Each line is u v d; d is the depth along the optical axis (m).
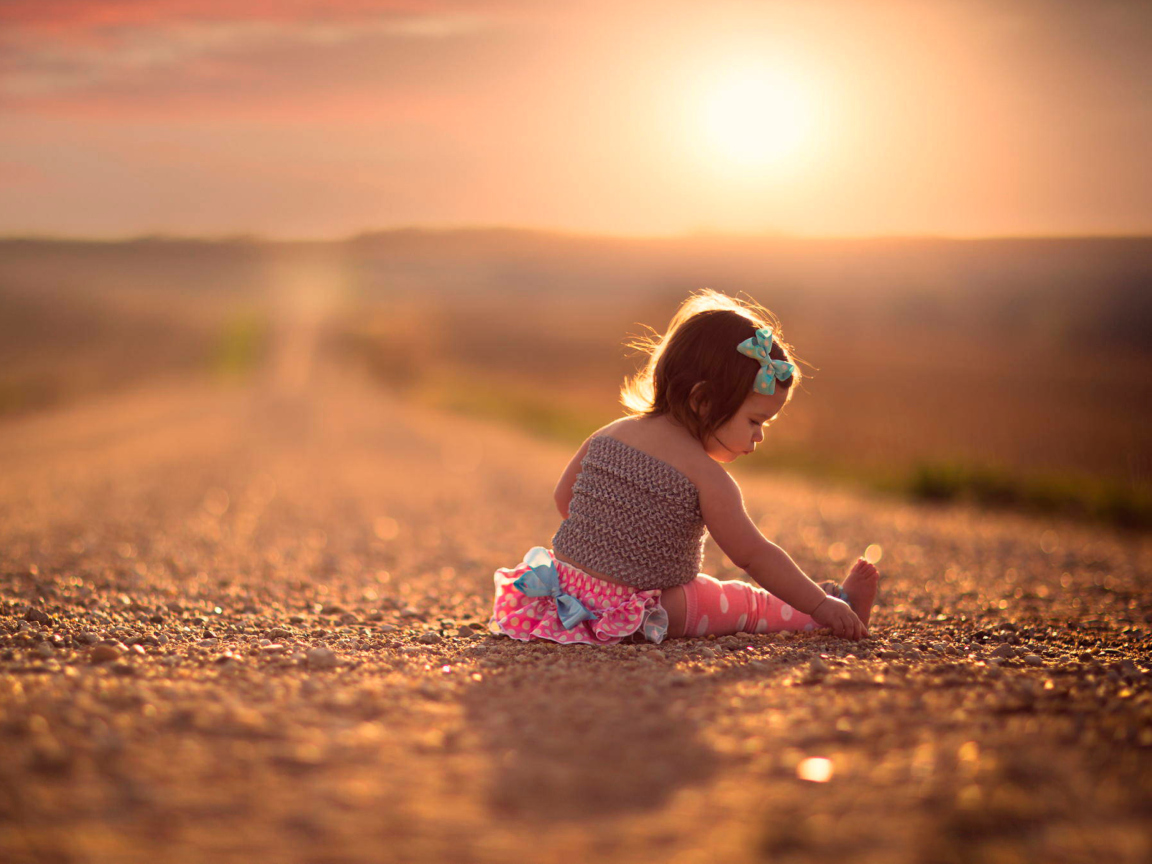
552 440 18.38
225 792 1.51
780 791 1.53
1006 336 44.12
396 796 1.51
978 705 2.04
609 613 2.90
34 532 6.23
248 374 49.38
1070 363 32.91
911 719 1.93
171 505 8.44
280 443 16.72
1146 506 8.71
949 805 1.45
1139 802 1.47
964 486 10.27
